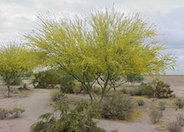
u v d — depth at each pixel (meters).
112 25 8.98
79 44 8.23
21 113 9.23
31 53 9.09
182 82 36.53
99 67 8.43
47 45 8.66
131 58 8.16
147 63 8.62
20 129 6.82
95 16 9.23
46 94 16.39
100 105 9.12
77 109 6.29
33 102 12.40
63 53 8.68
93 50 8.55
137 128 7.25
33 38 8.80
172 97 14.20
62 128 5.82
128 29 8.95
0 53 14.98
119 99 9.55
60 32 8.66
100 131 6.32
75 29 8.89
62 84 17.09
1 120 8.08
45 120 7.09
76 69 9.14
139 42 8.84
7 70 14.72
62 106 6.70
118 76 10.04
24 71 16.16
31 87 22.98
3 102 12.46
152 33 8.91
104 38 8.67
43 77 22.11
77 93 16.25
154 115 8.16
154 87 14.91
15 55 14.88
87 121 6.14
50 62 8.62
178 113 9.53
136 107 10.88
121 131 6.82
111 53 8.12
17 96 15.05
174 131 6.77
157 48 8.86
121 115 8.62
